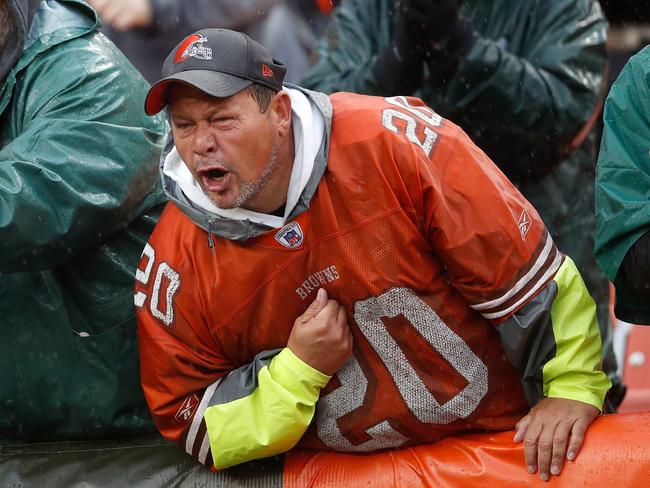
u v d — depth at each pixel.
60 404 13.97
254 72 11.72
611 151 12.57
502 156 16.47
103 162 13.02
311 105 12.28
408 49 16.08
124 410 14.14
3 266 13.01
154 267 12.92
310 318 12.45
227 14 21.08
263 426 12.60
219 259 12.54
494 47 16.00
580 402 12.53
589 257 16.89
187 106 11.65
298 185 12.08
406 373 12.66
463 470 12.66
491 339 12.69
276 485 13.16
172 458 13.74
